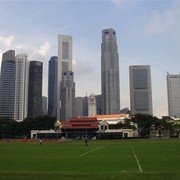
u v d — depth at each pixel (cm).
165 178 2938
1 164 4681
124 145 12038
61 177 3047
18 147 11200
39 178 2998
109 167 4150
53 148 10312
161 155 6362
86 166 4303
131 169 3894
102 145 12462
